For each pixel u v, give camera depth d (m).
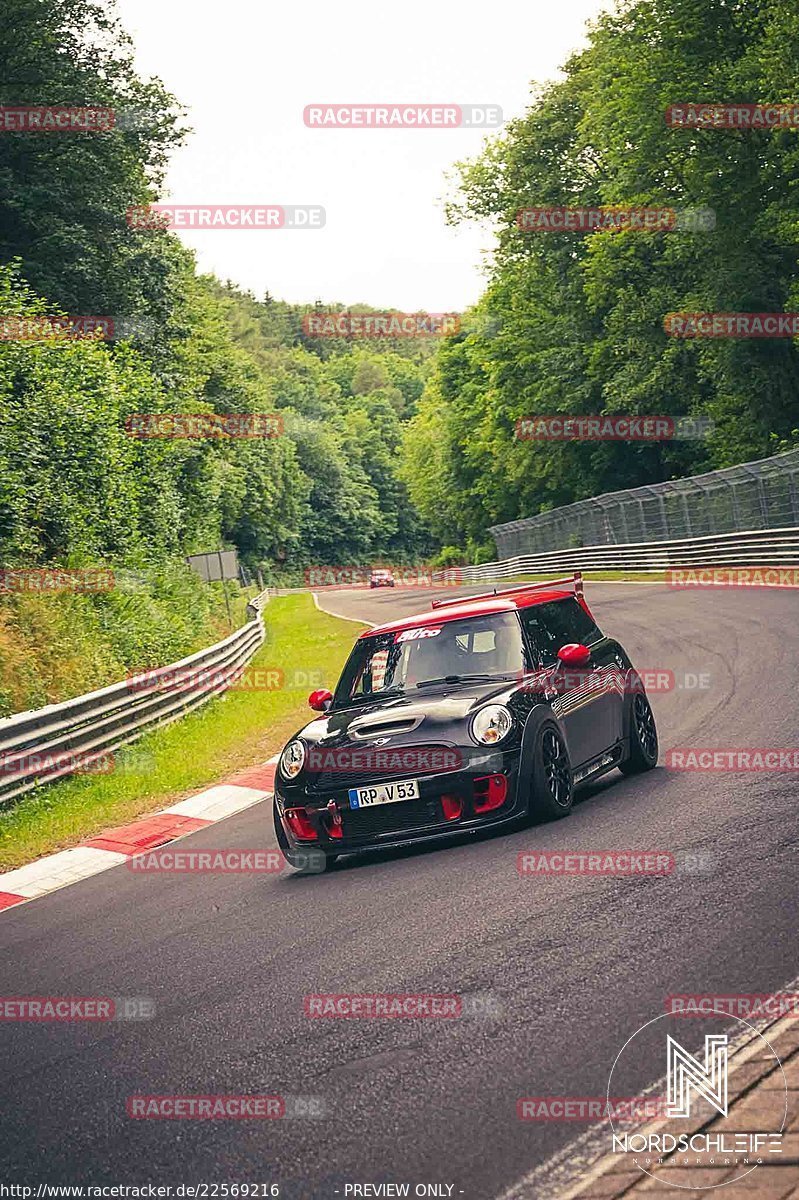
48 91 31.56
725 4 35.06
